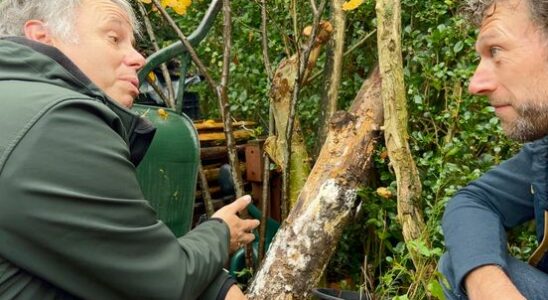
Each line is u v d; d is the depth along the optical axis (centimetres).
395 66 217
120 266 119
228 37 231
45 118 115
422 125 246
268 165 250
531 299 129
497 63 127
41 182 112
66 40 141
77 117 119
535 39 121
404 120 217
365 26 279
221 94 231
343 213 217
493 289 122
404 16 256
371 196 231
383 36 219
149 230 124
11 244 112
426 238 201
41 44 132
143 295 122
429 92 242
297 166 247
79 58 142
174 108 251
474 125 223
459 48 220
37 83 124
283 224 223
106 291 120
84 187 115
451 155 216
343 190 217
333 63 251
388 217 238
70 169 115
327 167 221
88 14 143
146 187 215
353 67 284
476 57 224
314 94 290
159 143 216
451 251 136
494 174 150
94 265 117
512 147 212
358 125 225
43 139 114
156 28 326
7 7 146
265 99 306
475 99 222
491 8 128
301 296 215
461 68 225
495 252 130
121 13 149
